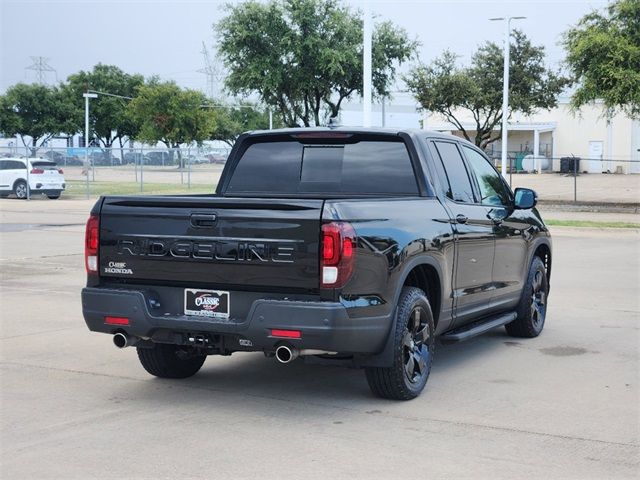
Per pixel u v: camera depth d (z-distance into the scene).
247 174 7.82
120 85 87.88
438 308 7.10
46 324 9.84
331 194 7.48
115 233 6.51
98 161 60.56
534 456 5.32
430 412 6.30
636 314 10.68
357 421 6.06
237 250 6.03
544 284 9.48
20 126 82.31
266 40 33.72
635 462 5.23
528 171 66.88
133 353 8.38
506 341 9.09
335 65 32.69
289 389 7.00
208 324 6.05
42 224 24.12
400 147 7.37
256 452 5.38
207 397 6.74
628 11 29.95
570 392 6.91
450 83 42.12
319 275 5.82
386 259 6.16
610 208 31.77
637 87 29.39
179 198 6.40
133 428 5.90
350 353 6.08
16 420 6.10
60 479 4.91
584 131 67.12
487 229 7.95
